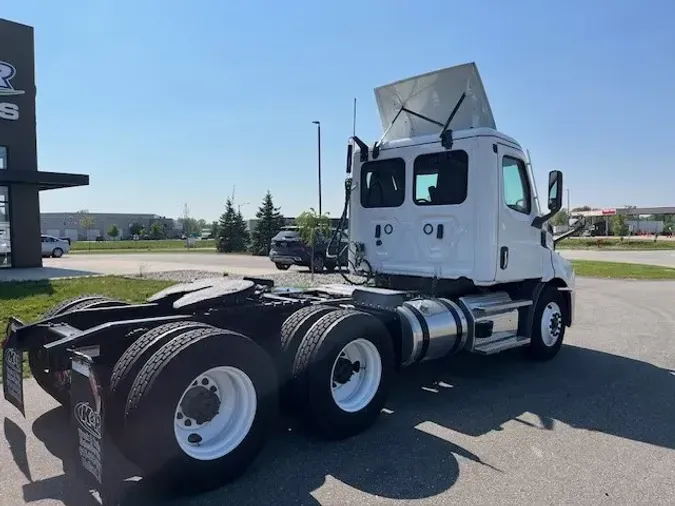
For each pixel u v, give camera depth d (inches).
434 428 178.7
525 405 202.8
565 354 288.8
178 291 198.1
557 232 295.9
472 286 239.6
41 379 188.9
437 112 258.7
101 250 1836.9
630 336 340.2
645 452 160.6
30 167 789.2
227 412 143.6
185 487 132.0
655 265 1010.1
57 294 456.1
